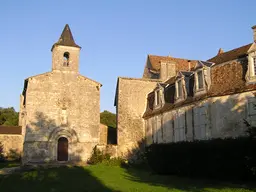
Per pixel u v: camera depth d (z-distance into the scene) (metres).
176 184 16.48
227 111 19.45
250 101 18.17
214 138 18.70
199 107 22.02
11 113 78.94
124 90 33.94
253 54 18.62
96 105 34.47
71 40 35.22
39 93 32.44
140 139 33.03
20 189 16.41
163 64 35.97
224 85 20.28
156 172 23.12
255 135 14.61
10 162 41.09
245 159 15.09
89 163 31.66
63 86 33.56
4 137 48.12
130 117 33.38
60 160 31.91
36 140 31.30
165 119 27.84
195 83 22.91
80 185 17.09
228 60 21.03
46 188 16.42
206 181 17.06
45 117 32.16
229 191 13.04
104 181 18.67
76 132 33.00
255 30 21.55
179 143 20.59
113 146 32.25
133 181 18.64
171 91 28.17
